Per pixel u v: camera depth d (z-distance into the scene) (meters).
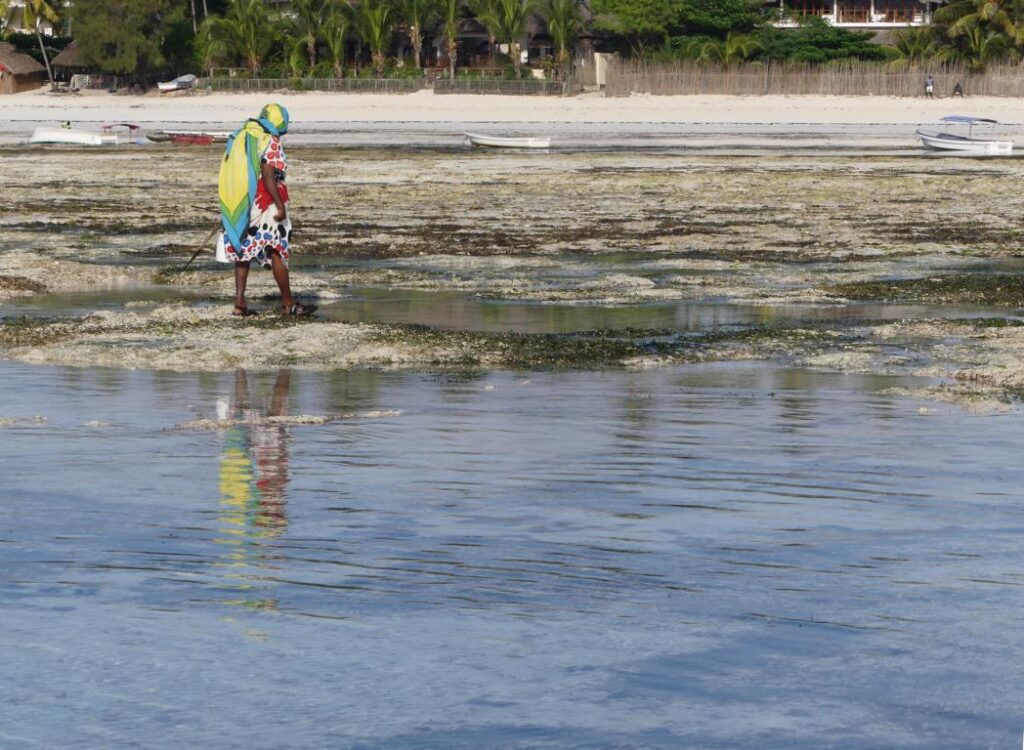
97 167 95.75
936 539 13.83
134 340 28.80
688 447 18.59
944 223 58.34
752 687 9.76
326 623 11.09
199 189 77.69
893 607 11.57
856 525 14.39
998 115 162.62
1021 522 14.56
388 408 21.80
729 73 175.62
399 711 9.32
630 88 176.50
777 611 11.45
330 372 25.61
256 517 14.63
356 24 191.25
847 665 10.18
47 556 12.99
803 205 67.19
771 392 23.48
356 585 12.12
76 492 15.79
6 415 20.98
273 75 190.00
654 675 9.98
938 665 10.18
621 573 12.53
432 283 39.78
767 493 15.86
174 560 12.88
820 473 16.92
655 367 26.55
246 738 8.88
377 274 41.44
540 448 18.50
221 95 183.75
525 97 176.88
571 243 50.81
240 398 22.64
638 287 39.34
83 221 59.19
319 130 147.38
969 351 28.39
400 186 78.00
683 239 51.84
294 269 43.16
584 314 34.47
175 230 55.56
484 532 14.02
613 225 57.59
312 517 14.62
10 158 106.88
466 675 9.98
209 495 15.66
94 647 10.49
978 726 9.06
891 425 20.36
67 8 195.00
